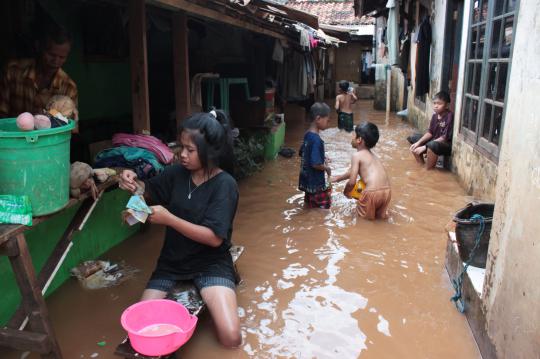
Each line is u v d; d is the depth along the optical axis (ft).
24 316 9.21
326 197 19.17
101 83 21.74
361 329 11.12
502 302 9.04
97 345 10.53
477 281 11.18
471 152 21.44
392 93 58.75
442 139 25.76
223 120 11.18
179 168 11.32
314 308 11.96
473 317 10.89
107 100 22.30
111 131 21.70
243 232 16.92
